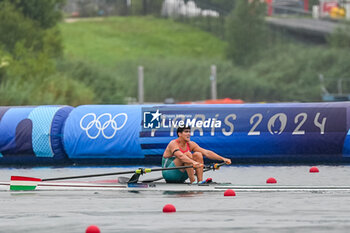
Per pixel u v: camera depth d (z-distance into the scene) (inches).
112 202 1640.0
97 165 2893.7
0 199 1740.9
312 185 1975.9
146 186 1936.5
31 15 6835.6
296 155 2733.8
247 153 2743.6
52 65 6186.0
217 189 1863.9
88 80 7268.7
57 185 1985.7
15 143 2906.0
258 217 1362.0
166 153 2001.7
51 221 1349.7
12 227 1286.9
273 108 2753.4
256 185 1932.8
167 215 1407.5
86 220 1355.8
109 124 2839.6
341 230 1195.9
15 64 5777.6
